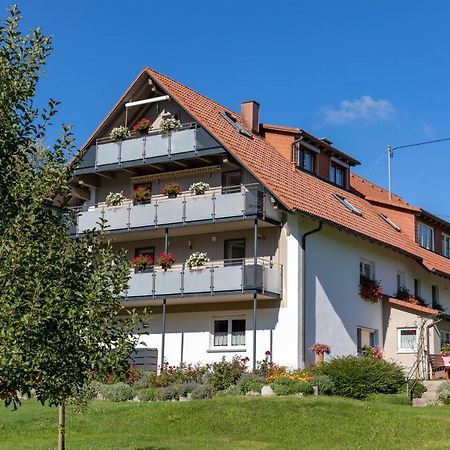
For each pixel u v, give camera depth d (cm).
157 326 2883
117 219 2842
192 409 1869
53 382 898
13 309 840
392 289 3288
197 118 2755
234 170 2798
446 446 1534
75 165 1041
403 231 3628
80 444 1532
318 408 1864
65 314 880
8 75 970
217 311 2764
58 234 971
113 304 965
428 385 2400
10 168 972
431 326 2917
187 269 2678
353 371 2222
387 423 1756
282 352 2602
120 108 2967
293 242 2647
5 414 1898
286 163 3050
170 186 2880
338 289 2855
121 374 973
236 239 2769
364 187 3978
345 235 2950
